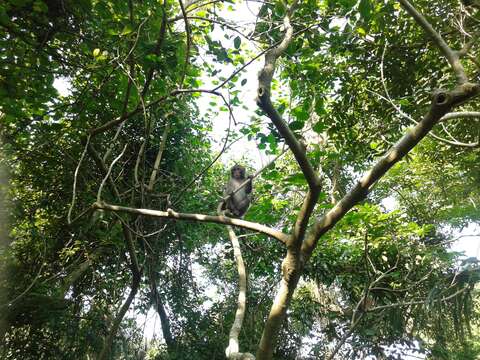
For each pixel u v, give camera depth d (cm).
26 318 909
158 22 654
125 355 1158
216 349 1202
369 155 866
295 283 307
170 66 591
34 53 704
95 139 913
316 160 407
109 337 840
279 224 755
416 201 1195
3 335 857
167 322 1286
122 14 650
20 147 885
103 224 954
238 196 868
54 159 911
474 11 707
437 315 925
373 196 1257
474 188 1080
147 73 662
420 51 803
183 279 1317
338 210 312
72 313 1061
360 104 876
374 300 1041
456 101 275
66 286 965
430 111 285
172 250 1316
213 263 1427
